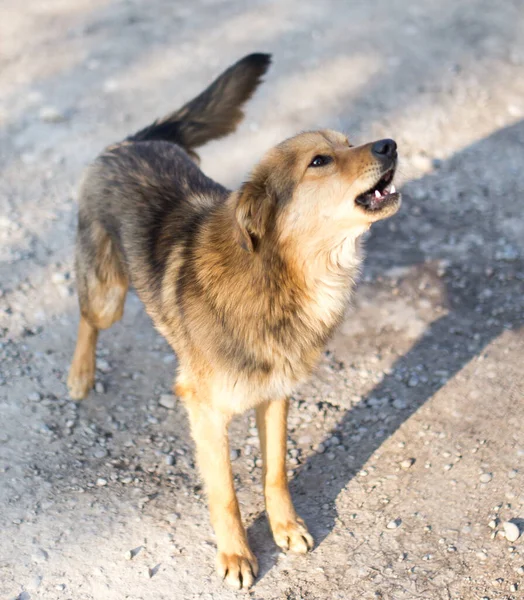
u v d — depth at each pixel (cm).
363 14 379
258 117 312
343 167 166
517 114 317
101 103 322
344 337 233
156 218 193
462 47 355
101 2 397
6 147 300
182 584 175
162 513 189
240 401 174
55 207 275
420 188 283
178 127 224
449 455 198
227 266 172
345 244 171
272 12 383
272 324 171
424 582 174
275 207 168
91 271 208
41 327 233
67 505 189
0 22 380
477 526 182
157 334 235
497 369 219
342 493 193
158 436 208
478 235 264
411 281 248
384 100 322
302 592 174
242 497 194
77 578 175
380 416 211
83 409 213
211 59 347
